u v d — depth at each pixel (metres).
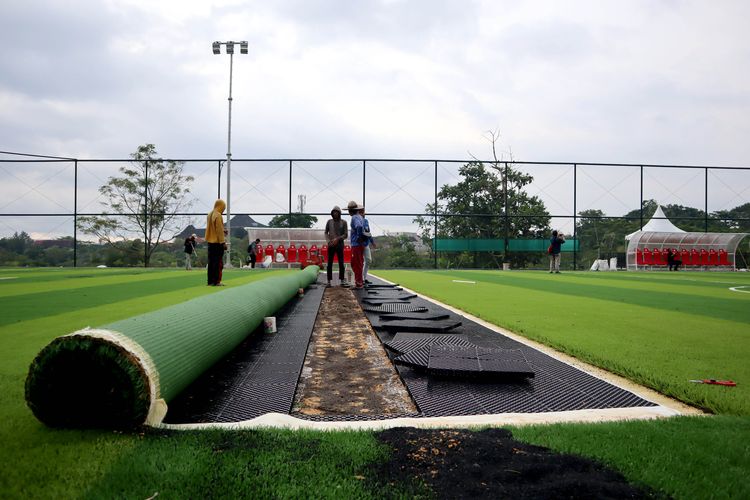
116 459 1.93
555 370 3.71
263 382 3.37
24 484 1.74
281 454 2.00
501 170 33.88
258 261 27.33
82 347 2.18
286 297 7.27
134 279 14.30
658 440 2.18
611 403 2.92
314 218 34.12
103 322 5.64
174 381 2.53
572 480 1.74
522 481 1.77
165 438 2.16
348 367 3.86
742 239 32.94
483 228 33.97
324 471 1.84
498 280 15.80
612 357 4.06
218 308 3.79
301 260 27.33
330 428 2.42
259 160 28.66
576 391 3.16
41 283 12.48
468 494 1.67
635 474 1.83
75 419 2.27
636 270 30.30
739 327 5.73
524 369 3.42
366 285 12.22
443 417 2.65
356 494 1.67
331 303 8.27
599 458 1.98
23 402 2.69
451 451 2.03
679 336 5.10
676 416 2.57
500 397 3.03
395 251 32.88
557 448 2.08
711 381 3.25
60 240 29.02
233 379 3.46
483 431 2.31
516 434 2.28
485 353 3.96
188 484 1.73
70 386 2.24
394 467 1.88
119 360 2.19
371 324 5.78
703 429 2.34
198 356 2.94
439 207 32.16
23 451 2.01
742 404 2.80
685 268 31.33
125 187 32.25
